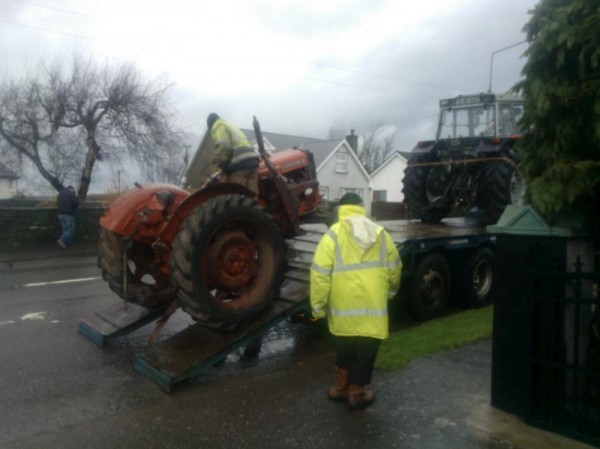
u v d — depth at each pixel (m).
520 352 3.81
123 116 22.09
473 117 10.64
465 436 3.66
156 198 5.64
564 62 3.52
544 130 3.68
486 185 8.80
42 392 4.55
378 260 4.07
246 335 4.97
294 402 4.30
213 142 6.05
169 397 4.44
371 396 4.18
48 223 14.32
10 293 8.56
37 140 21.70
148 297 5.68
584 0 3.34
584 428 3.55
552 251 3.65
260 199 6.68
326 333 6.20
